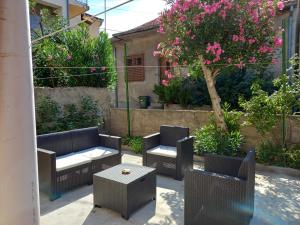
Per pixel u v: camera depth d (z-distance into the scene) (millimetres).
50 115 6406
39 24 8539
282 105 5102
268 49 5148
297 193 4121
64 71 7160
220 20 5012
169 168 4848
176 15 5371
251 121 5391
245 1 5062
